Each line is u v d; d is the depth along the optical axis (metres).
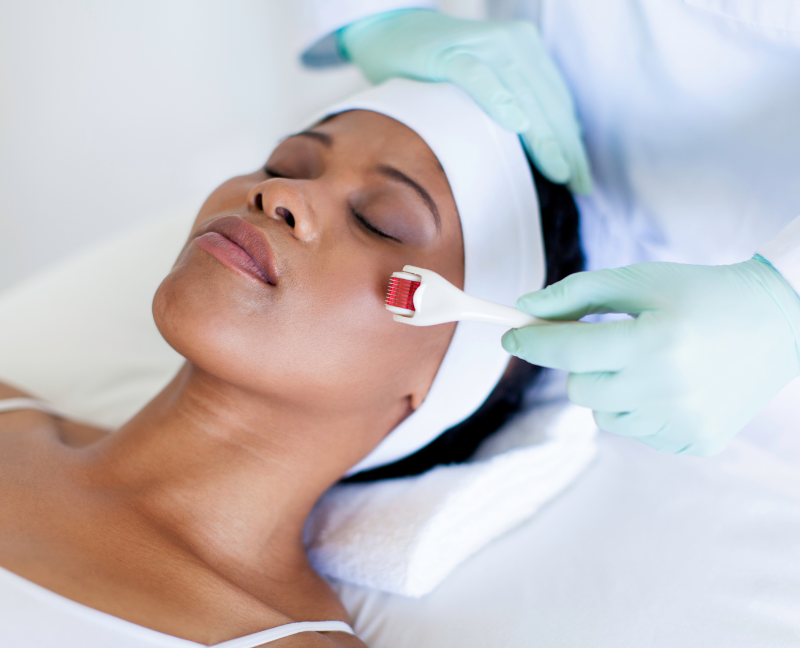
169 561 0.73
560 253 0.97
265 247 0.71
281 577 0.83
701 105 0.93
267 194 0.73
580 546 0.93
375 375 0.79
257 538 0.83
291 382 0.74
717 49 0.88
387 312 0.76
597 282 0.70
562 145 1.00
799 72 0.84
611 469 1.05
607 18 0.98
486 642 0.81
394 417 0.91
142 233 1.39
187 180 1.96
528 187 0.91
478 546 0.94
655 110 0.98
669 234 1.06
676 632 0.80
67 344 1.27
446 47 0.97
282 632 0.71
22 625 0.62
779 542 0.89
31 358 1.24
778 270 0.71
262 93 1.86
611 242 1.15
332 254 0.74
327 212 0.76
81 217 1.96
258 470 0.83
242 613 0.71
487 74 0.91
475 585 0.89
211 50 1.81
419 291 0.65
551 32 1.09
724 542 0.90
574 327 0.67
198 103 1.87
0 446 0.87
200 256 0.72
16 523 0.71
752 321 0.68
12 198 1.90
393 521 0.92
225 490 0.81
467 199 0.84
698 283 0.69
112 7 1.75
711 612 0.82
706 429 0.69
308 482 0.87
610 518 0.97
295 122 1.88
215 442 0.81
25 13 1.72
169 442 0.82
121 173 1.93
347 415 0.83
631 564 0.89
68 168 1.90
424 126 0.84
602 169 1.10
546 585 0.88
